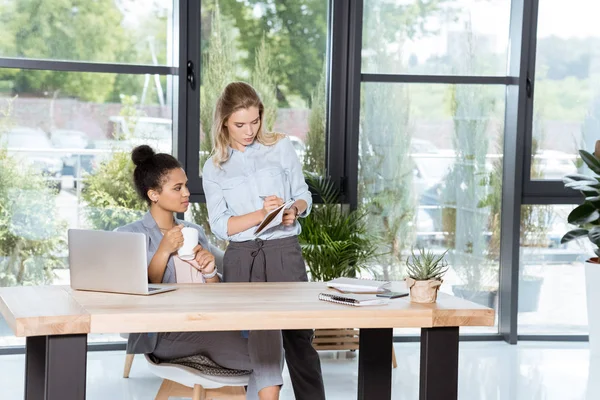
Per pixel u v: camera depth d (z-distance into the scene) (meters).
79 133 5.25
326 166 5.58
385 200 5.71
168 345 3.15
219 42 5.36
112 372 4.80
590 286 5.34
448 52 5.72
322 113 5.56
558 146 5.79
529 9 5.58
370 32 5.61
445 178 5.77
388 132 5.68
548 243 5.83
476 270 5.84
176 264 3.29
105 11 5.22
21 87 5.16
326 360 5.15
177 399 4.27
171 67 5.30
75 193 5.28
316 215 5.32
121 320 2.45
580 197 5.77
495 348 5.54
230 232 3.42
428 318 2.66
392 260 5.74
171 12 5.30
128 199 5.34
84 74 5.23
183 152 5.29
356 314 2.62
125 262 2.76
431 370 2.70
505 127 5.79
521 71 5.60
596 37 5.77
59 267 5.29
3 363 4.93
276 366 3.01
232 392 3.27
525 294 5.84
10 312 2.47
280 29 5.47
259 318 2.55
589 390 4.57
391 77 5.62
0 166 5.16
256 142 3.56
